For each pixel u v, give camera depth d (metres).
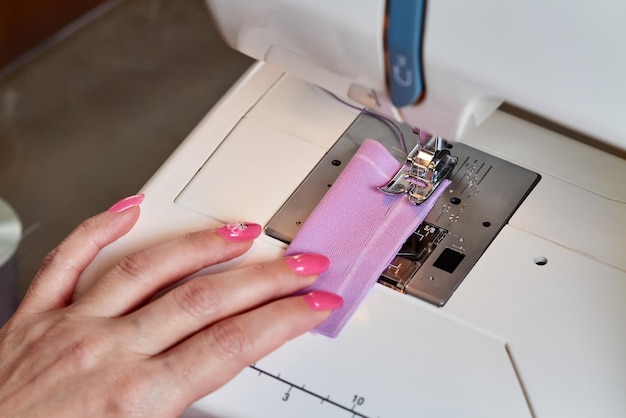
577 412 0.83
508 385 0.85
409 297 0.91
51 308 0.91
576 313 0.89
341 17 0.81
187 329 0.85
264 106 1.07
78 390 0.82
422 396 0.84
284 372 0.85
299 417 0.83
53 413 0.82
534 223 0.96
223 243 0.91
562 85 0.75
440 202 0.98
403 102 0.85
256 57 0.96
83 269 0.93
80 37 2.05
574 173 1.01
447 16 0.76
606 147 1.09
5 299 1.45
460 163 1.01
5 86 1.97
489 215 0.97
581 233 0.96
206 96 1.93
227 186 0.99
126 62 2.00
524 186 0.99
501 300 0.90
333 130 1.05
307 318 0.85
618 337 0.88
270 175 1.00
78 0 2.07
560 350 0.87
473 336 0.88
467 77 0.79
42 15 2.00
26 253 1.69
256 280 0.86
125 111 1.91
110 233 0.94
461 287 0.91
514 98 0.78
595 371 0.85
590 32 0.71
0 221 1.53
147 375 0.82
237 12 0.88
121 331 0.84
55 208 1.75
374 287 0.92
